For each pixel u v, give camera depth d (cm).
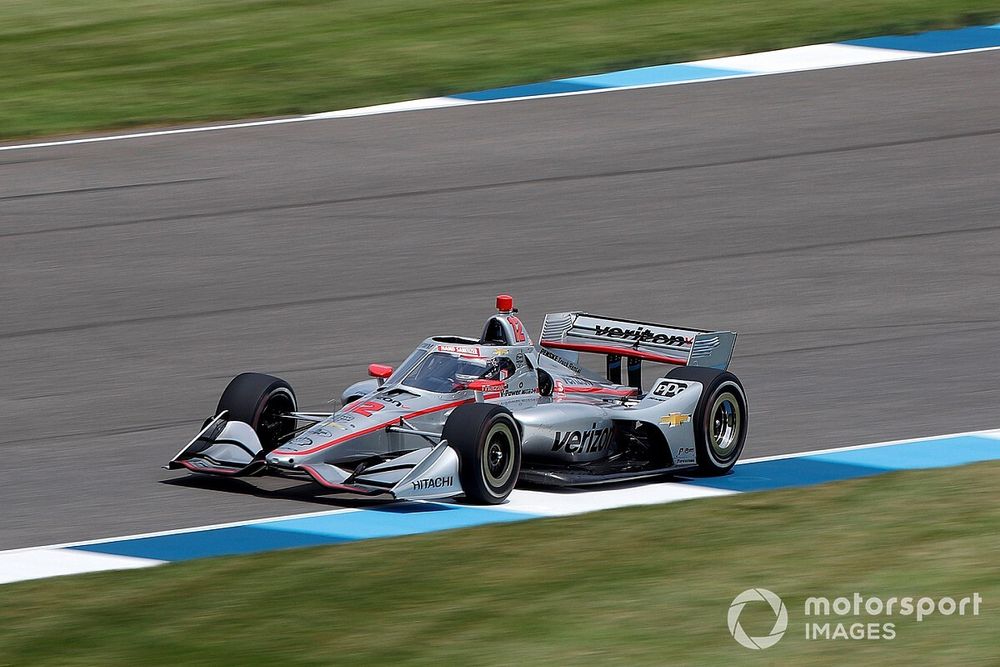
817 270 6594
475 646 3144
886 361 5603
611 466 4419
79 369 5494
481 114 8638
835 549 3731
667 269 6581
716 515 4012
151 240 6919
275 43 9975
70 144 8219
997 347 5762
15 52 9856
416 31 10194
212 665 3055
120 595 3434
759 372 5491
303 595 3422
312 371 5478
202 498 4166
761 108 8681
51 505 4128
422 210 7269
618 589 3456
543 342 4838
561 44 9869
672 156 7994
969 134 8312
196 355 5644
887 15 10400
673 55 9625
